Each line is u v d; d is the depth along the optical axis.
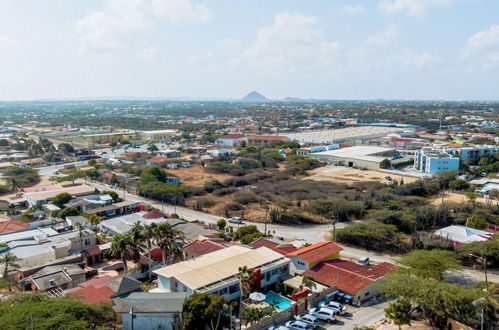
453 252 83.31
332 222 116.69
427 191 147.50
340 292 70.94
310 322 61.38
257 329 60.19
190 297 59.03
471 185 159.50
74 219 112.00
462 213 112.94
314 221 117.44
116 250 79.06
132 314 58.69
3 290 75.44
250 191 149.12
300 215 117.44
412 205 126.88
